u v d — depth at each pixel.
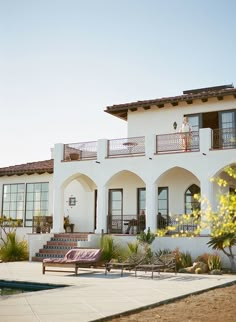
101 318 8.82
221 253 19.41
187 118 22.50
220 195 9.45
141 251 20.89
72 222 26.92
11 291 14.23
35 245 22.84
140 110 25.19
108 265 17.97
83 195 26.83
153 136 22.22
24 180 28.20
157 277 16.02
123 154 23.06
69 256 17.88
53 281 14.66
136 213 24.73
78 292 12.24
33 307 9.95
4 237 27.48
